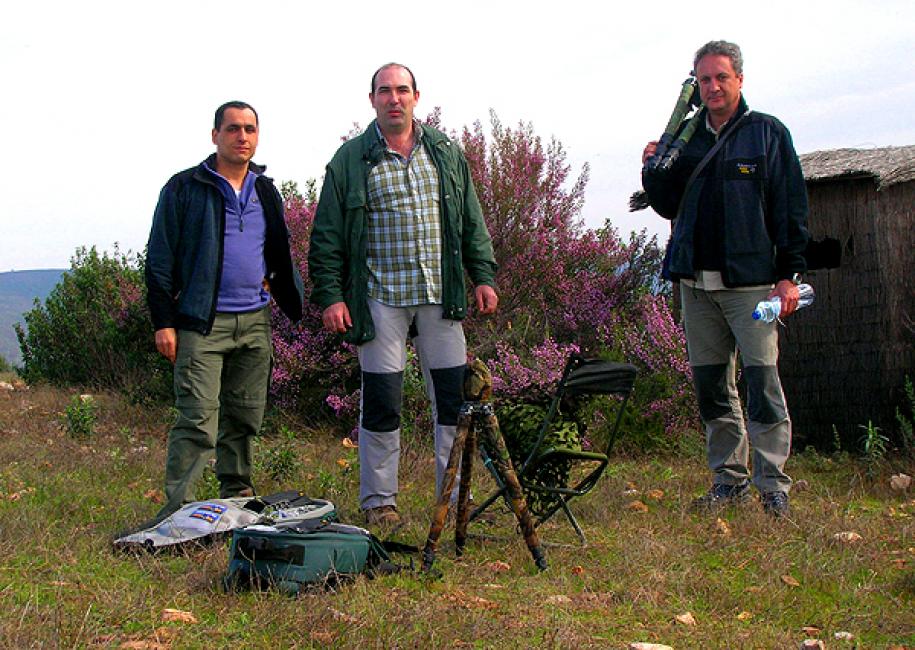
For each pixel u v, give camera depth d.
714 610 4.26
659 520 5.75
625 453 8.16
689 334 6.22
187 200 5.50
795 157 5.85
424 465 7.38
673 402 8.25
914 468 7.07
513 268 9.74
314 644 3.63
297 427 9.32
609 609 4.21
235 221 5.58
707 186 5.93
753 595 4.43
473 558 4.85
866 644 3.91
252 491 6.07
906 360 7.89
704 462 7.70
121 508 5.96
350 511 6.07
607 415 8.29
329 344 9.56
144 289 11.73
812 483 7.02
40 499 6.16
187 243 5.47
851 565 4.82
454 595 4.27
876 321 7.93
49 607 3.93
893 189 7.93
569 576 4.64
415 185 5.75
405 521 5.66
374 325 5.74
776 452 5.95
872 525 5.58
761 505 5.95
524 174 9.85
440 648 3.57
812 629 4.02
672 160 5.86
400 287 5.73
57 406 11.17
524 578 4.58
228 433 5.93
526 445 5.00
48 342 13.16
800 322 8.19
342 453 8.25
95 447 8.58
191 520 5.03
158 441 9.08
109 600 4.05
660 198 6.19
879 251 7.92
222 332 5.55
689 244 5.98
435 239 5.76
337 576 4.24
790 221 5.82
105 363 12.42
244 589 4.23
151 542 4.93
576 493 5.06
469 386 4.59
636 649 3.64
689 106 6.00
